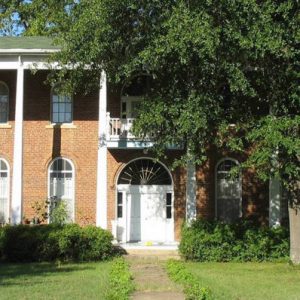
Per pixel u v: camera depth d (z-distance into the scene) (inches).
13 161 989.2
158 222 1026.1
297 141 642.2
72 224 874.1
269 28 606.5
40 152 1022.4
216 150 1015.0
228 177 780.6
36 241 826.2
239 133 804.0
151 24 649.0
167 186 1029.2
